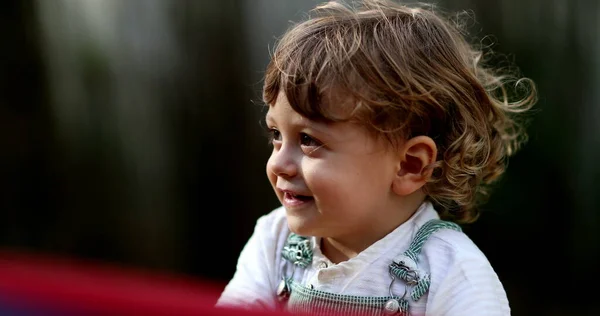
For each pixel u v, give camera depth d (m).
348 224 1.58
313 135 1.52
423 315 1.55
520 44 4.86
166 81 5.71
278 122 1.58
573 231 4.98
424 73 1.65
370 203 1.58
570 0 4.84
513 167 4.98
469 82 1.78
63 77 5.41
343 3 1.91
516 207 5.01
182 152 5.76
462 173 1.76
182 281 4.84
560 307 5.02
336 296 1.60
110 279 0.93
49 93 5.33
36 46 5.23
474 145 1.79
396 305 1.55
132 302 0.76
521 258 5.07
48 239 5.36
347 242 1.67
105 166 5.59
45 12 5.27
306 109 1.51
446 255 1.59
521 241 5.04
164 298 0.77
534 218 5.00
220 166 5.79
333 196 1.53
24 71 5.21
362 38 1.60
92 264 5.50
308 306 1.62
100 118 5.57
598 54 4.86
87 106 5.53
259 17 5.58
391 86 1.55
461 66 1.76
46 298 0.73
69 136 5.46
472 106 1.77
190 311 0.77
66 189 5.46
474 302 1.51
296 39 1.63
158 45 5.67
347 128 1.51
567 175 4.94
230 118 5.73
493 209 5.03
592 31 4.86
